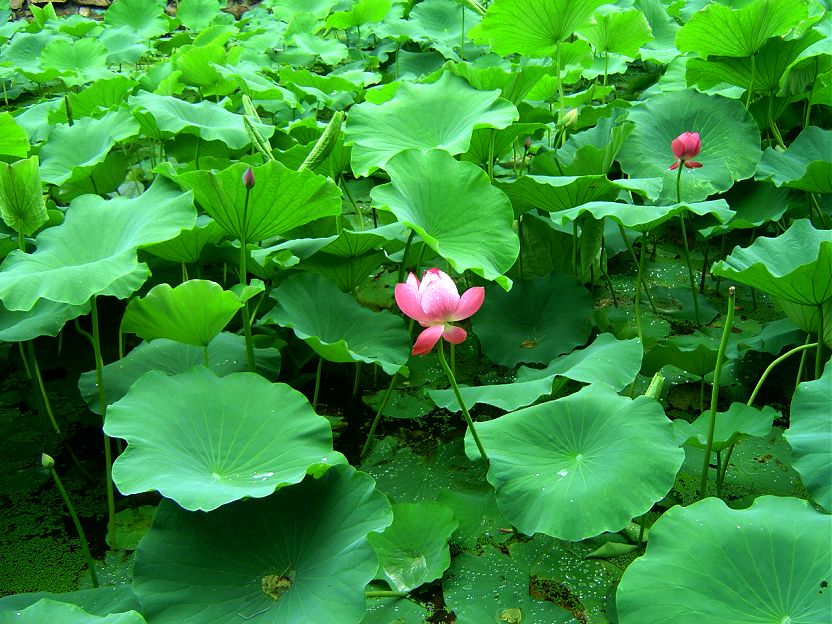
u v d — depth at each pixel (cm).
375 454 304
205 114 388
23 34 765
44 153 377
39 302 302
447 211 298
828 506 233
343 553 233
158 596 231
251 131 334
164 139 402
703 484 276
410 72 702
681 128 377
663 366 314
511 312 339
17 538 278
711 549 224
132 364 303
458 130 346
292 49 761
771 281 262
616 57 575
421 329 362
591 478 246
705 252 368
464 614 246
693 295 356
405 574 256
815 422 246
